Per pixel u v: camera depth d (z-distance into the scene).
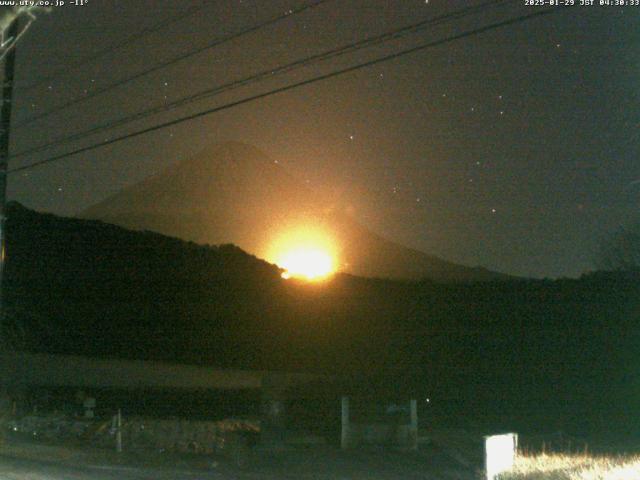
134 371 40.09
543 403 26.81
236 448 19.92
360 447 20.55
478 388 29.09
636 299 33.22
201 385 35.44
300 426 23.45
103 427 24.91
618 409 25.58
